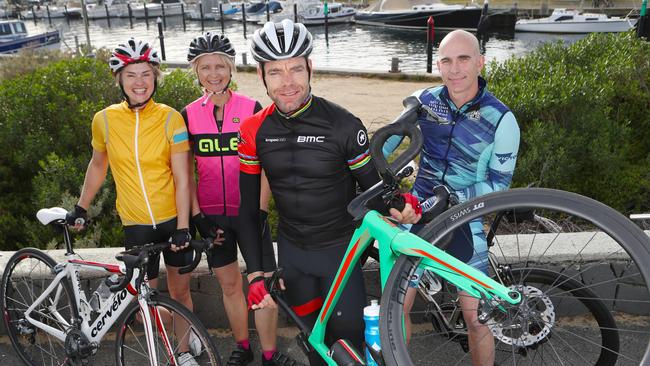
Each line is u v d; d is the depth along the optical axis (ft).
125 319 9.25
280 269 8.00
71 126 23.13
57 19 195.42
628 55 22.76
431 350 10.68
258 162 8.29
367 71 54.29
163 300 8.95
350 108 40.14
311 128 7.73
